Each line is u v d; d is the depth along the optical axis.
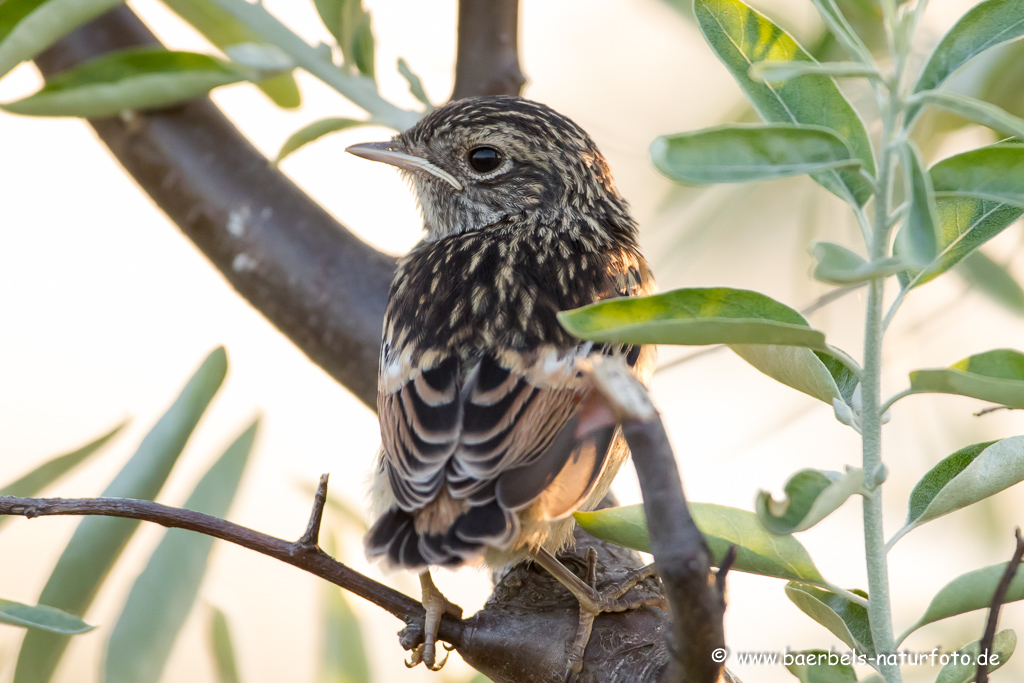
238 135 2.19
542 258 2.17
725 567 1.94
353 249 2.19
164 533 2.17
